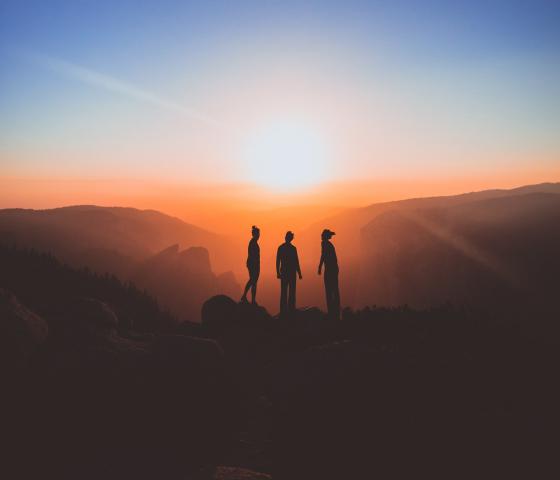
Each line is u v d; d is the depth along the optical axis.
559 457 7.14
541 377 10.10
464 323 13.87
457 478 6.77
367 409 9.16
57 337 10.17
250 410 9.83
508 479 6.71
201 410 9.37
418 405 9.05
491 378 10.09
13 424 7.78
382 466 7.24
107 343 10.30
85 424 8.34
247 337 15.05
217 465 7.34
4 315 9.16
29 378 8.75
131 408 8.98
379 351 11.15
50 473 6.79
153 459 7.49
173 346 10.41
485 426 8.15
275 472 7.18
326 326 14.74
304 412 9.45
